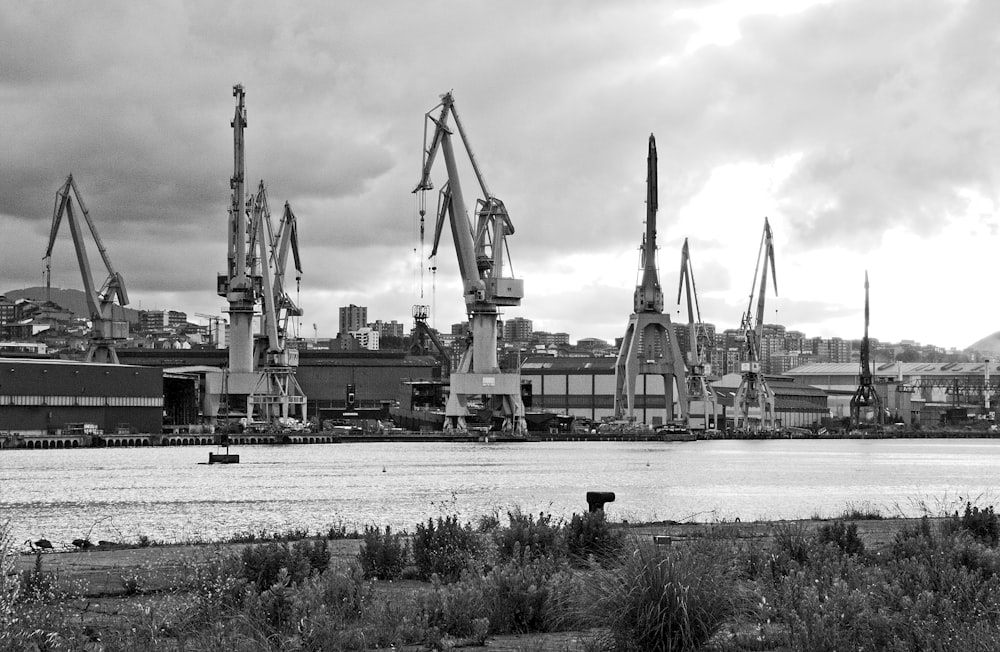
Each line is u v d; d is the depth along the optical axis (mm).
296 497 90562
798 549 28625
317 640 19172
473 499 87375
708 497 88562
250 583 23422
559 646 19219
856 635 17781
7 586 18500
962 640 17109
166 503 84938
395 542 30641
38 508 80938
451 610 21234
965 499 86750
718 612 18922
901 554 28359
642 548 19766
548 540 30781
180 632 19875
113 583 27594
